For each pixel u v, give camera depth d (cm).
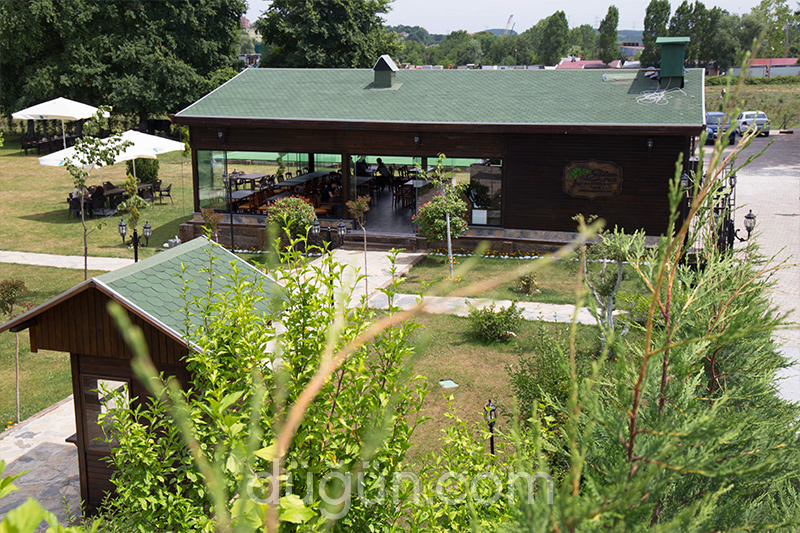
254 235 2578
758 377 499
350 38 5159
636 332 827
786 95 6831
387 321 111
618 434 272
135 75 5334
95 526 176
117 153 1862
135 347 97
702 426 246
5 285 1700
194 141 2598
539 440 206
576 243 104
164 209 3341
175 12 5341
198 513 574
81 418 1021
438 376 1407
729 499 357
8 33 5116
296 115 2494
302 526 430
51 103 3525
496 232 2378
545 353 1061
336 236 2494
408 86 2691
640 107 2272
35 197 3591
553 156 2283
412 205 2953
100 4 5203
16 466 1159
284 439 103
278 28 5162
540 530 198
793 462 381
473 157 2359
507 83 2612
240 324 588
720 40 8875
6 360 1582
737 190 3369
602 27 13888
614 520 230
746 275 441
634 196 2230
